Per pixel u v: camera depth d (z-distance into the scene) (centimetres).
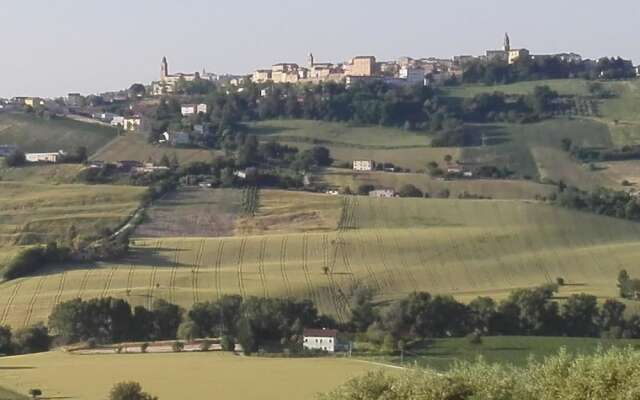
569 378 14875
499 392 15200
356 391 15962
